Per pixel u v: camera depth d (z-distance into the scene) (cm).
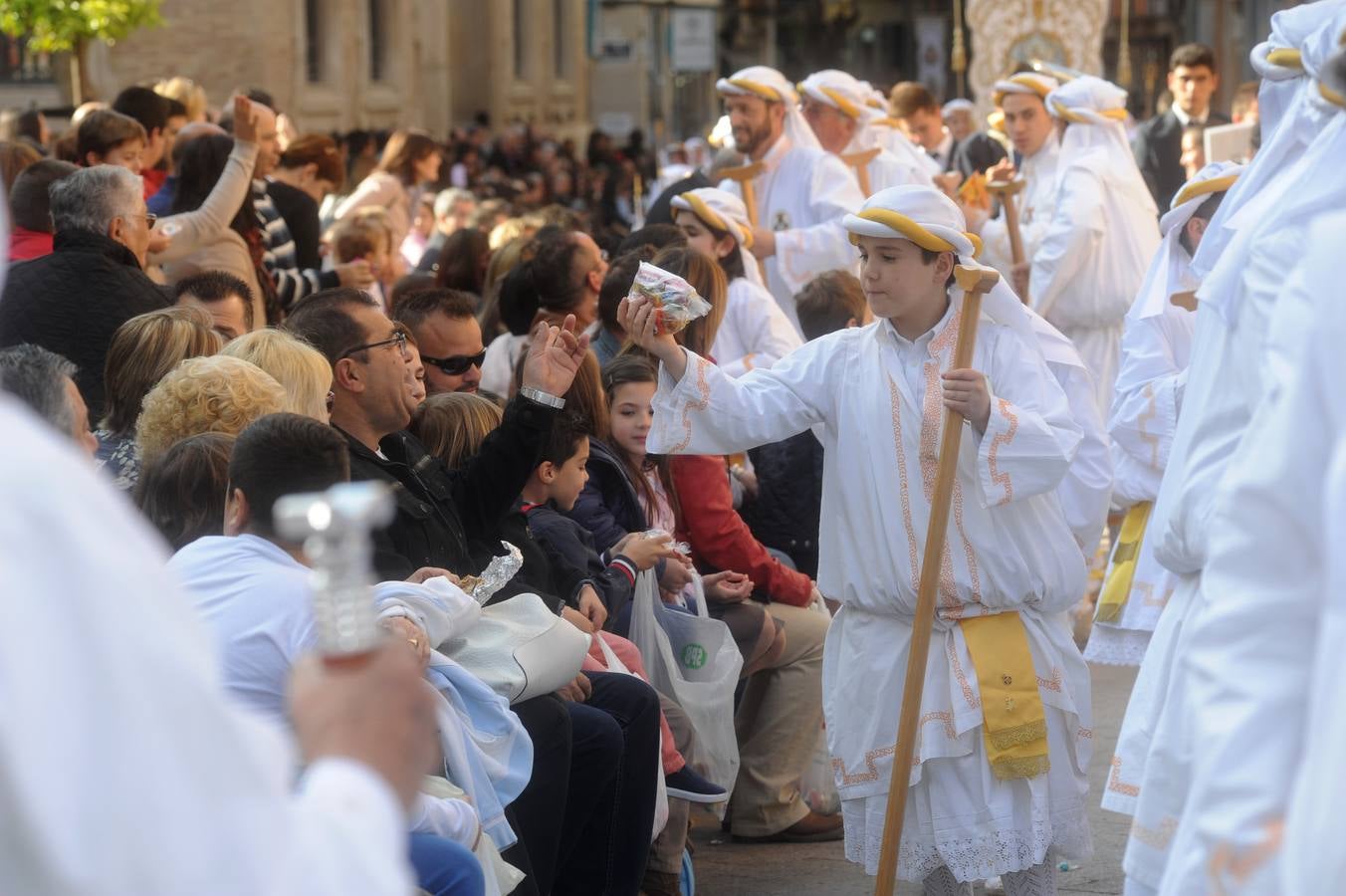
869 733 479
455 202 1199
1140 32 5856
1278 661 210
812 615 612
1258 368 295
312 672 160
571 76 4584
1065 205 952
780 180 982
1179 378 595
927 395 462
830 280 721
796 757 609
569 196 2717
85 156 816
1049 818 472
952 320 467
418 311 595
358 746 156
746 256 801
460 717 404
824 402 479
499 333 804
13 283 595
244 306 619
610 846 480
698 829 634
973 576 464
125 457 483
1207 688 214
